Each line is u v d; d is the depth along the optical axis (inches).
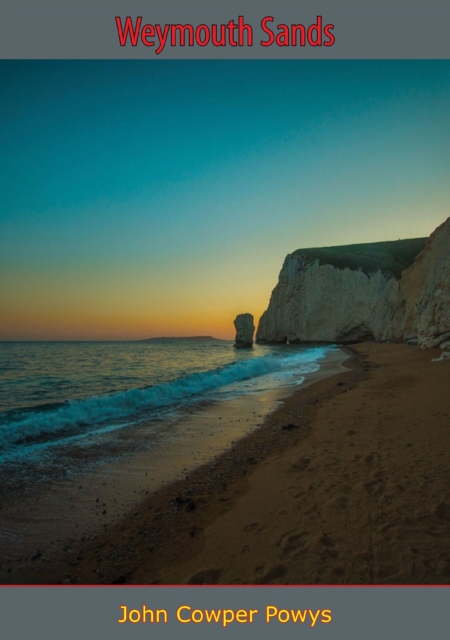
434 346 932.0
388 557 121.7
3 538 155.6
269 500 176.6
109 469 233.0
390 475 182.9
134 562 137.8
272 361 919.0
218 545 142.9
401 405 335.3
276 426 326.6
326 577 116.9
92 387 568.4
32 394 495.8
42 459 250.1
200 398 478.6
